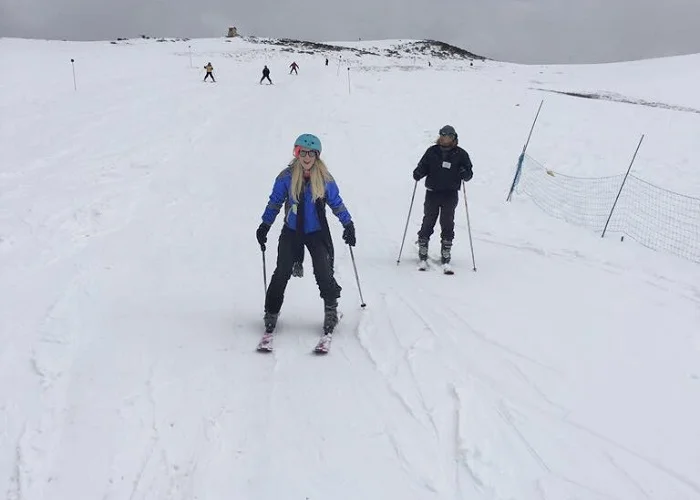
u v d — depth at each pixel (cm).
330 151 1443
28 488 325
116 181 1032
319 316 560
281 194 492
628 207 1089
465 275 691
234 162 1267
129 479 332
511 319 560
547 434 378
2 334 493
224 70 3456
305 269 695
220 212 922
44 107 1728
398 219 936
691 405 418
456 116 1983
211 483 329
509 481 335
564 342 513
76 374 436
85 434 369
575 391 431
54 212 837
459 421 387
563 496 324
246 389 422
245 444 362
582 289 656
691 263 783
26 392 411
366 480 334
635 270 731
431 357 475
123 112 1703
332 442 366
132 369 445
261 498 319
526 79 4538
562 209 1059
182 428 376
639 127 1916
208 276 655
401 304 590
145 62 3597
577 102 2414
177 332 509
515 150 1549
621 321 566
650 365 476
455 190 698
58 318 527
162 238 783
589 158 1492
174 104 1928
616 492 329
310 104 2116
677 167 1433
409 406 405
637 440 376
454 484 332
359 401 411
